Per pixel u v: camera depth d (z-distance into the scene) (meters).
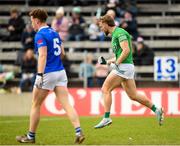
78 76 65.06
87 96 54.44
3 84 61.09
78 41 68.19
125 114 53.91
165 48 69.69
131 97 35.88
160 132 37.66
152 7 75.56
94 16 73.94
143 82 61.00
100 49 68.31
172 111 54.16
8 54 69.00
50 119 49.09
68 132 37.78
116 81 34.97
